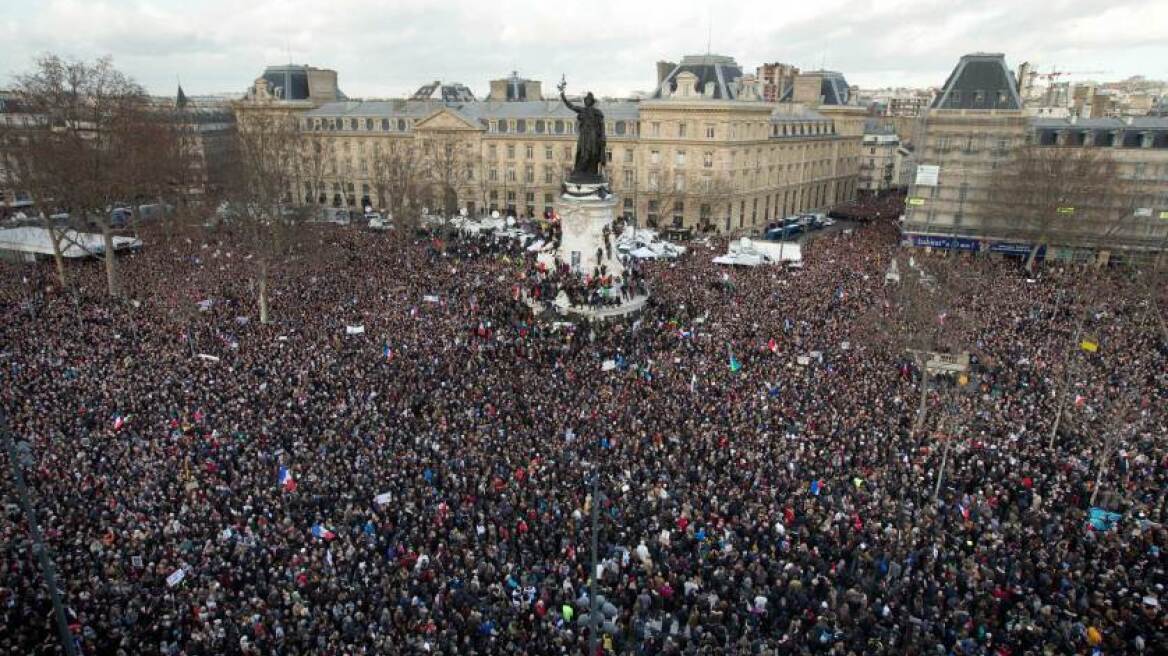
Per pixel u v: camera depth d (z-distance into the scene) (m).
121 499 34.62
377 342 58.75
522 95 157.00
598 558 32.06
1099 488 37.91
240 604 28.25
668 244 101.75
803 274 85.81
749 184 137.62
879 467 39.84
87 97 94.12
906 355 56.91
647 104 132.88
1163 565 31.91
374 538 32.50
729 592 29.84
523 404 47.09
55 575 29.41
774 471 38.75
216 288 76.19
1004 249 113.12
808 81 179.38
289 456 39.44
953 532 34.41
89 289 76.81
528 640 26.98
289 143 134.50
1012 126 112.38
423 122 146.12
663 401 47.81
